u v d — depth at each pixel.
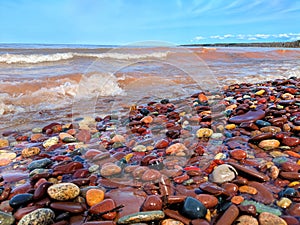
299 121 0.68
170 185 0.42
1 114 0.85
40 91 1.04
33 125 0.78
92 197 0.38
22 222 0.31
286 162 0.48
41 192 0.38
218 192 0.38
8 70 1.40
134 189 0.42
